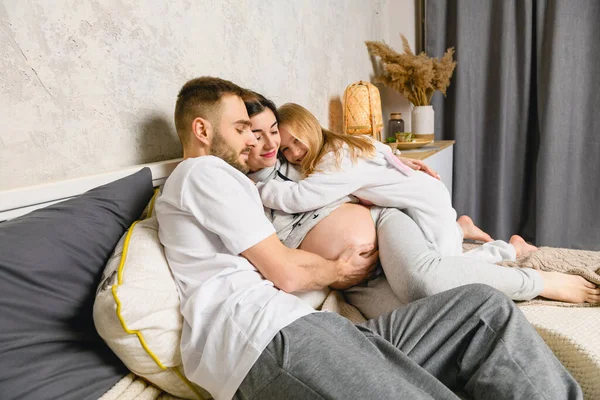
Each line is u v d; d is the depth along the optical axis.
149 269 0.88
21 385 0.69
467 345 0.89
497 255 1.43
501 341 0.84
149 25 1.18
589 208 2.49
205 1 1.36
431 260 1.13
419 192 1.34
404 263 1.14
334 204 1.30
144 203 1.05
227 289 0.88
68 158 1.01
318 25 2.01
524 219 2.73
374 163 1.35
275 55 1.71
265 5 1.63
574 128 2.42
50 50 0.96
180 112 1.13
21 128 0.92
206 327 0.85
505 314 0.88
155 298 0.83
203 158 0.98
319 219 1.26
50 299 0.77
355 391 0.72
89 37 1.04
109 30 1.08
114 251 0.91
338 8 2.19
